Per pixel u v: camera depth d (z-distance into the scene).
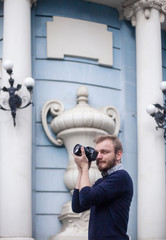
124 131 12.51
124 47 13.10
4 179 10.70
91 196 4.80
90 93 12.52
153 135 11.95
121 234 4.82
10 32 11.41
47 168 11.74
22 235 10.49
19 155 10.79
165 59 13.87
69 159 11.74
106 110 12.23
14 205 10.56
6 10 11.62
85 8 12.98
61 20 12.63
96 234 4.80
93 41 12.78
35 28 12.47
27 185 10.77
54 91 12.23
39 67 12.29
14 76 11.15
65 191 11.70
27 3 11.73
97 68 12.74
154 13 12.64
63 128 11.66
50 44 12.40
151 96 12.16
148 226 11.52
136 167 12.39
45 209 11.50
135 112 12.77
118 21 13.30
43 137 11.87
